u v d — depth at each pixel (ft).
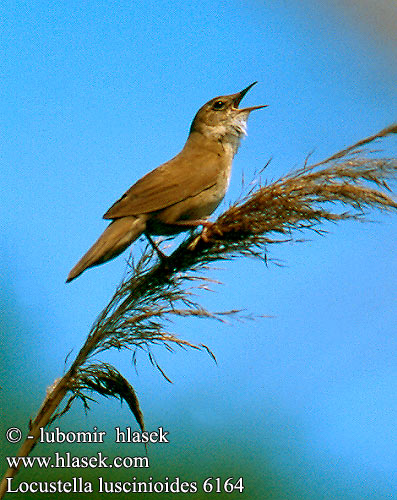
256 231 22.41
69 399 21.12
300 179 22.41
